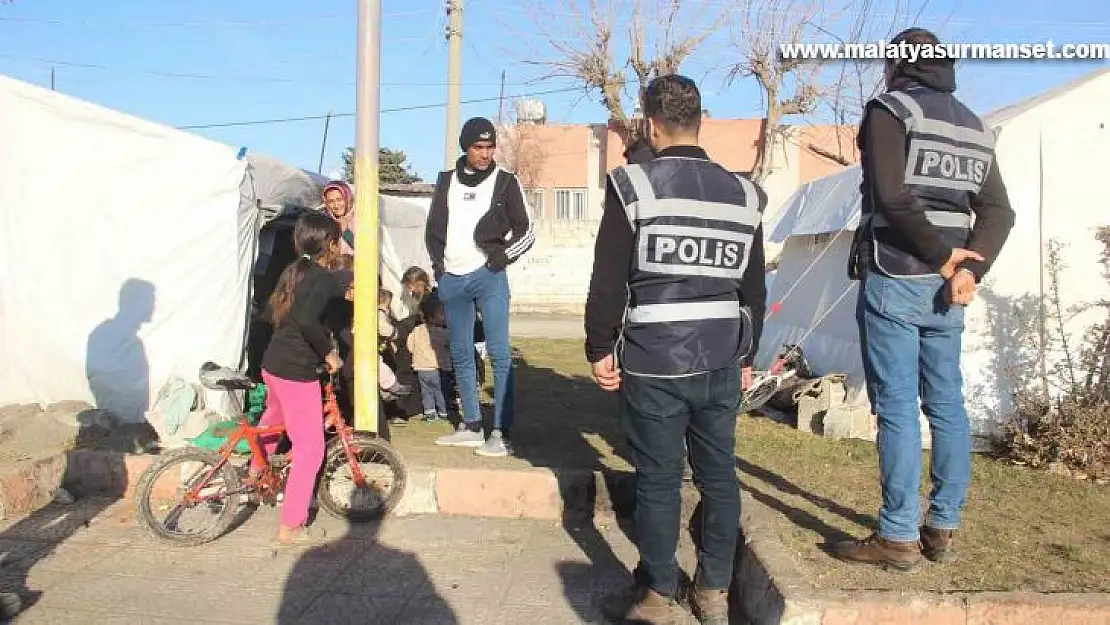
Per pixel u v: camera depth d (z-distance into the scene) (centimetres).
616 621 368
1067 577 362
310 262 446
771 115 2022
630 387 336
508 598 390
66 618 363
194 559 429
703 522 354
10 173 657
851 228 732
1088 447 537
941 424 373
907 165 351
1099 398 561
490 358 573
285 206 741
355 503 487
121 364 643
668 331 326
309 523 478
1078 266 623
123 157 652
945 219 356
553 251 2495
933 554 379
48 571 411
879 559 369
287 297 437
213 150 650
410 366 716
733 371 337
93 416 610
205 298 647
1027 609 330
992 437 609
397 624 364
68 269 653
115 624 359
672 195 324
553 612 377
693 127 342
